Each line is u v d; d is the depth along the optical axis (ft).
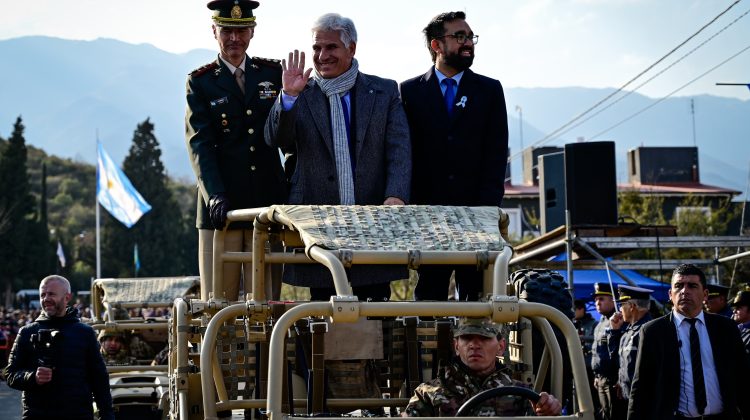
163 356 47.62
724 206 120.37
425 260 18.45
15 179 251.80
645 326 27.55
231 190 28.50
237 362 22.94
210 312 24.23
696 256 81.71
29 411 29.45
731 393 26.81
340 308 17.20
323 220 19.75
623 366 31.89
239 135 28.58
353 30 26.04
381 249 18.58
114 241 257.96
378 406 22.07
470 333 18.51
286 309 21.83
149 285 52.49
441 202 27.58
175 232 264.72
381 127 25.86
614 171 55.21
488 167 27.68
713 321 27.25
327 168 25.61
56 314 29.94
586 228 52.49
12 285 248.93
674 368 26.96
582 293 54.39
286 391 21.29
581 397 17.17
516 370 21.86
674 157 189.67
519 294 25.43
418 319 22.74
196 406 24.73
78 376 29.68
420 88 28.04
